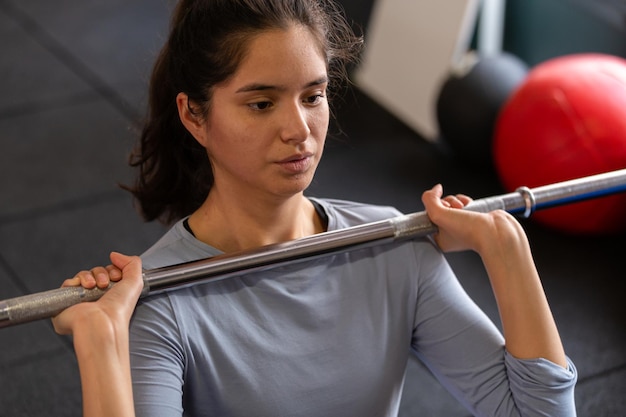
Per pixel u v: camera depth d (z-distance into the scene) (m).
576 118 3.12
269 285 1.45
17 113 4.34
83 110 4.36
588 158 3.08
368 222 1.61
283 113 1.33
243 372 1.42
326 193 3.68
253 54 1.30
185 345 1.38
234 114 1.34
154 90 1.51
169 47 1.42
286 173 1.36
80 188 3.77
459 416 2.56
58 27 5.15
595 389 2.64
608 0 3.97
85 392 1.26
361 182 3.76
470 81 3.68
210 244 1.50
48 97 4.47
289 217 1.51
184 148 1.57
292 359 1.45
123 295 1.33
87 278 1.36
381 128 4.17
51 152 4.03
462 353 1.54
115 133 4.16
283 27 1.30
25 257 3.32
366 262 1.53
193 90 1.38
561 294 3.06
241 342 1.42
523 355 1.46
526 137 3.22
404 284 1.54
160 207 1.65
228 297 1.43
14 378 2.71
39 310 1.32
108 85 4.55
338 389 1.48
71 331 1.32
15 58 4.83
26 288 3.15
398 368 1.54
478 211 1.58
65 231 3.48
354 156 3.95
